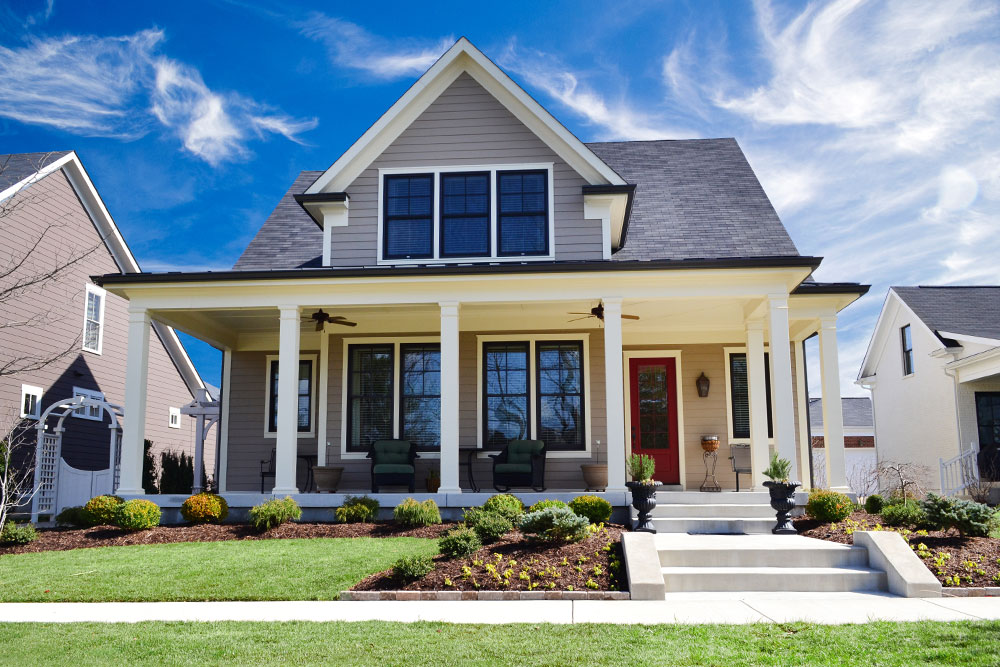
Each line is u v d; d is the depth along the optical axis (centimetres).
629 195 1384
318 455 1553
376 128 1435
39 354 1888
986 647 556
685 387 1590
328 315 1485
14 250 1811
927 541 923
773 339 1243
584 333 1562
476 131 1448
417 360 1575
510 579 817
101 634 646
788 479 1151
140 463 1292
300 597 790
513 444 1445
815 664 529
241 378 1661
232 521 1255
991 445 1998
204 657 571
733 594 809
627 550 846
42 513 1523
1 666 562
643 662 539
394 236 1429
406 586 813
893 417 2481
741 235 1498
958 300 2319
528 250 1403
